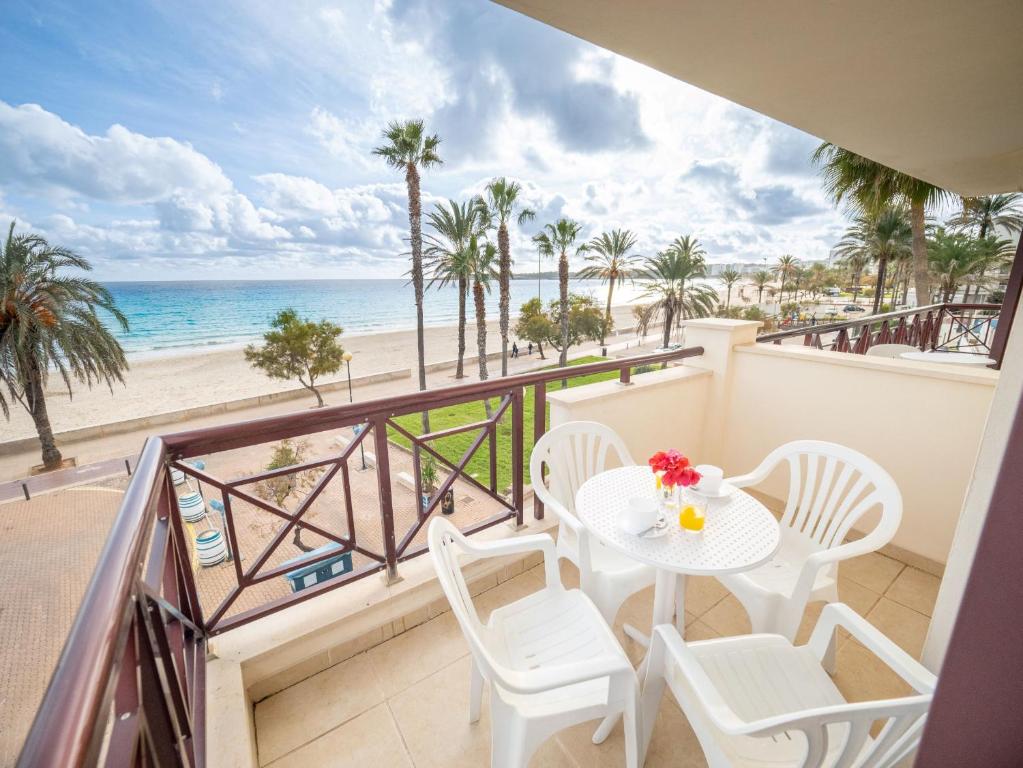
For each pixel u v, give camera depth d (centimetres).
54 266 1686
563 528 185
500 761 109
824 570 161
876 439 238
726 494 157
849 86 141
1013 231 1795
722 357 295
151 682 76
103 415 2458
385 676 163
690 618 194
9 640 740
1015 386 98
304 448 1479
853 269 2875
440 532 124
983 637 42
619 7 99
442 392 188
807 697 114
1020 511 38
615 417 251
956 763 45
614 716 138
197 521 1065
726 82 139
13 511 1242
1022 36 108
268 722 147
